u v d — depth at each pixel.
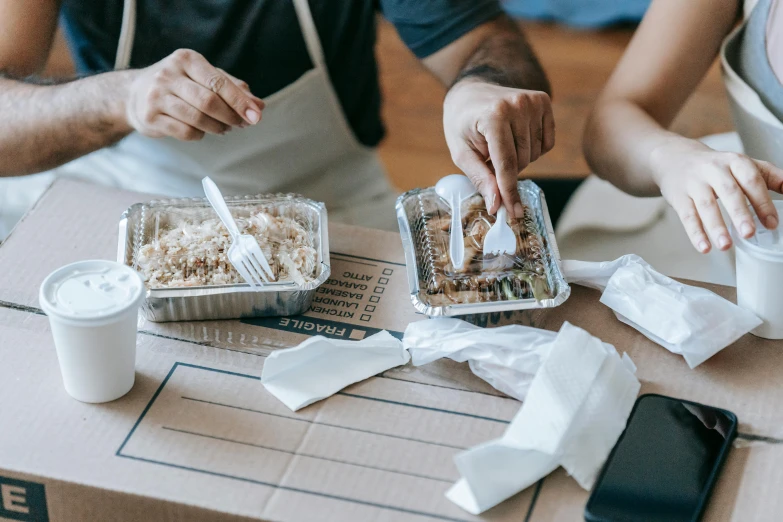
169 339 0.84
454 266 0.88
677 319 0.84
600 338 0.86
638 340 0.86
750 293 0.85
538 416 0.71
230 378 0.80
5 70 1.32
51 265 0.92
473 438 0.75
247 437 0.74
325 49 1.42
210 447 0.73
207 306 0.85
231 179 1.46
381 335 0.85
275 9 1.36
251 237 0.86
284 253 0.88
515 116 0.95
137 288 0.75
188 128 0.97
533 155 1.00
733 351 0.85
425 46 1.45
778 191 0.89
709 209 0.88
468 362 0.83
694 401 0.79
